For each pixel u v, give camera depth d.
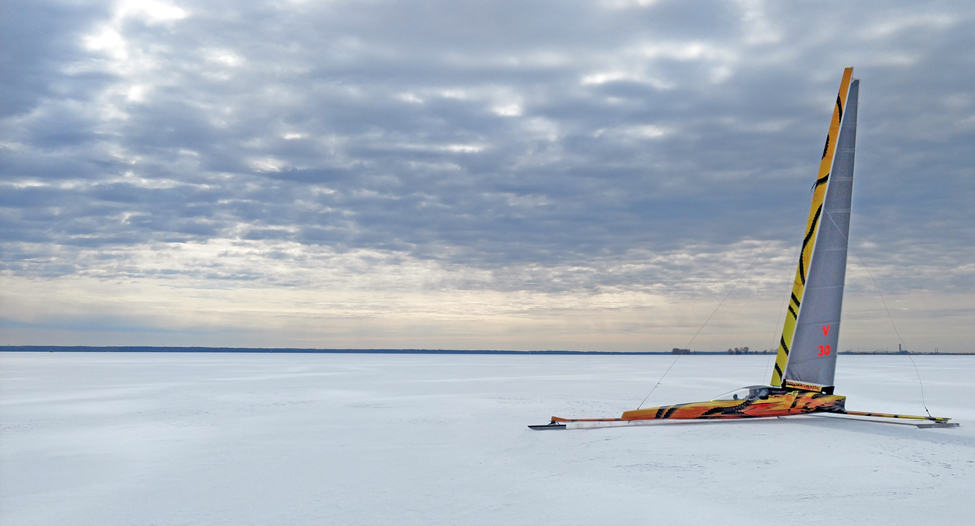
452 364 95.06
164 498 12.07
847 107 22.09
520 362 111.94
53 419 23.08
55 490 12.73
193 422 22.30
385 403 28.75
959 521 10.30
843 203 22.03
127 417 23.59
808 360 22.03
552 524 10.32
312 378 49.78
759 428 19.92
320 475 13.87
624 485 12.79
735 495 11.95
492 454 16.16
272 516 10.91
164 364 86.94
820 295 22.02
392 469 14.44
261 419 23.06
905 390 36.00
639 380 47.31
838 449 16.33
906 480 13.00
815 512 10.84
